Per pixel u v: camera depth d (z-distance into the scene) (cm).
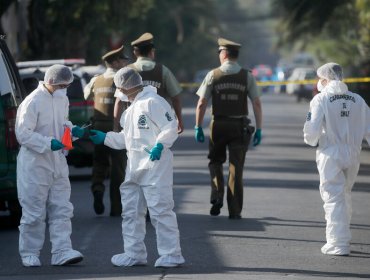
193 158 5688
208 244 2786
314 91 12788
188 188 4188
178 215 3378
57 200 2509
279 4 10931
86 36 9906
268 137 7538
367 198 3866
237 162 3300
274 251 2677
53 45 9594
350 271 2392
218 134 3325
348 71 14888
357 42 13400
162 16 16625
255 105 3353
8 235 3041
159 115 2405
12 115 2998
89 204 3762
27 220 2491
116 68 3438
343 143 2625
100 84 3425
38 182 2484
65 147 2462
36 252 2505
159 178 2409
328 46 15125
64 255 2478
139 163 2427
